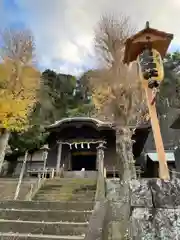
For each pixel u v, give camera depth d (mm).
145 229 2213
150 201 2383
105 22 11609
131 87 9859
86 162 26953
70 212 5172
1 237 4145
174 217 2242
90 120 19250
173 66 28312
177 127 13930
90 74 11836
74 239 3875
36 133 21203
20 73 10945
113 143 21047
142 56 3602
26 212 5301
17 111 10523
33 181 13047
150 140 26406
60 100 32938
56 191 10711
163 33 3637
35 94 11547
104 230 3426
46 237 4016
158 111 26859
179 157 15445
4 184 12641
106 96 10281
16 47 11234
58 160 19234
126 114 9734
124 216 4570
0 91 10273
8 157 21672
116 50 10609
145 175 20906
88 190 10656
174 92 24891
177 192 2383
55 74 34750
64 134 21172
